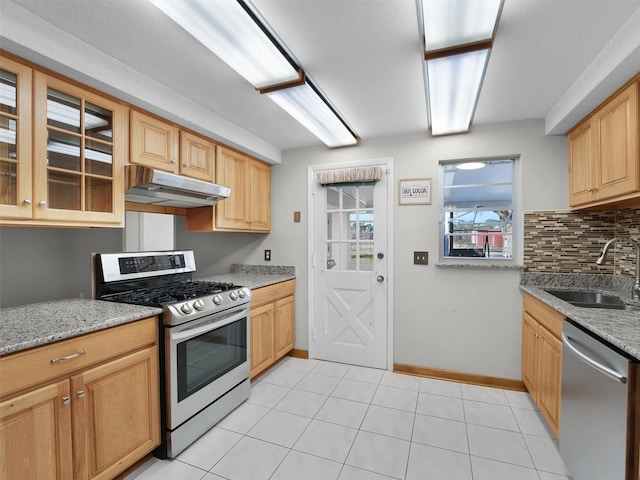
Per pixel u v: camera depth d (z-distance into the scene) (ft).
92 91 5.66
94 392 4.78
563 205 8.24
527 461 5.82
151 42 5.18
